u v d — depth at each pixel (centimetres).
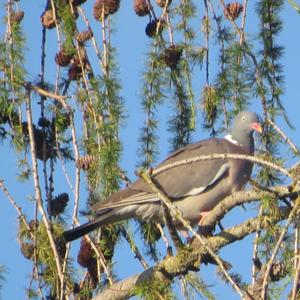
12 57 1277
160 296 1060
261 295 935
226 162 1376
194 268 1099
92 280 1236
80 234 1225
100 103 1277
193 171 1373
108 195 1280
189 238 1348
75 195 1230
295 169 963
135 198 1273
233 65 1294
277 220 1035
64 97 1230
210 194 1380
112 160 1249
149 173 1016
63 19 1303
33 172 1157
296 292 955
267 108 1288
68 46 1307
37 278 1156
